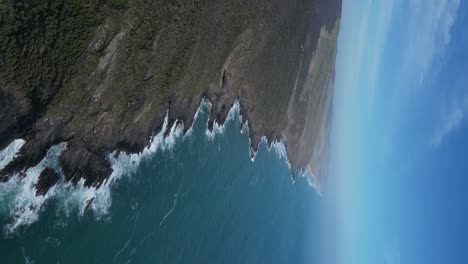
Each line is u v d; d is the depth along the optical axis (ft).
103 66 184.14
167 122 235.61
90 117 187.32
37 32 156.25
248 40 284.61
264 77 320.70
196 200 273.95
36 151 172.04
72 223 192.24
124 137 208.23
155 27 202.08
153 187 235.61
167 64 215.72
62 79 171.32
